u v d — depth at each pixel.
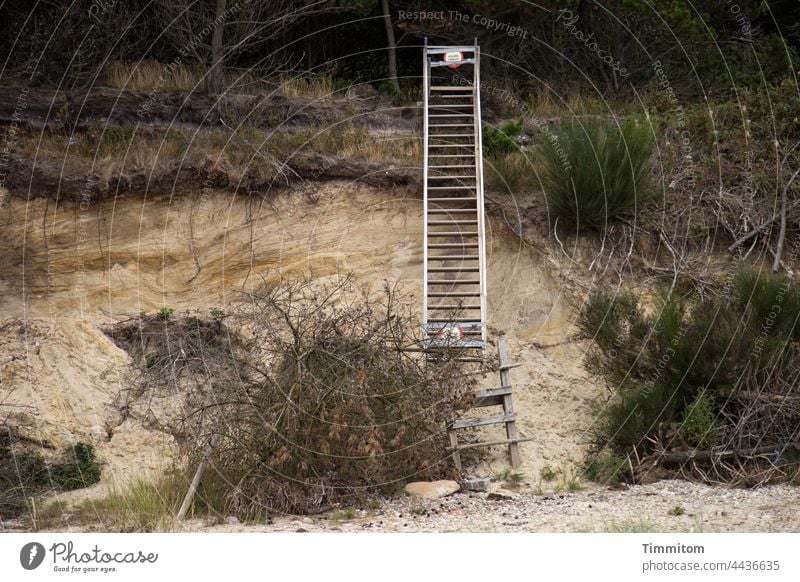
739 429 10.96
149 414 12.19
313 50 19.28
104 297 13.58
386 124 16.42
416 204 14.20
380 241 14.02
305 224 14.08
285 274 13.79
